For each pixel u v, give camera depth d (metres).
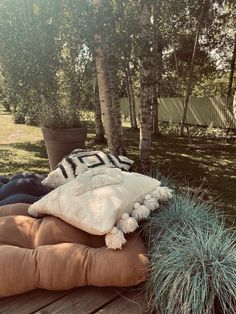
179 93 12.46
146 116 4.76
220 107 10.94
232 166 5.98
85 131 4.68
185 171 5.62
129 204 1.90
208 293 1.45
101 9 3.98
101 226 1.69
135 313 1.54
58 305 1.58
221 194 4.31
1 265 1.57
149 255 1.71
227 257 1.58
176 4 5.96
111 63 4.51
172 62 9.88
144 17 4.29
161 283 1.56
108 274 1.60
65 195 1.89
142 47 4.34
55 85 5.67
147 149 4.82
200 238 1.73
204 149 7.71
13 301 1.61
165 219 2.02
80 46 4.50
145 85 4.65
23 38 5.11
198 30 7.89
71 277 1.61
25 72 5.39
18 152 7.48
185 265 1.54
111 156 2.83
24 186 2.50
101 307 1.57
